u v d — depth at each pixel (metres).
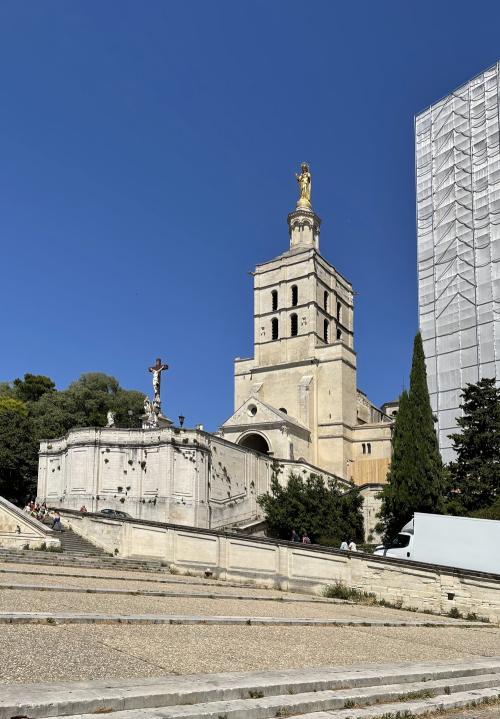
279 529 58.56
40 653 10.22
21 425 72.69
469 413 51.56
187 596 21.44
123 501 56.41
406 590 25.72
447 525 29.69
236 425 79.12
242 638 13.71
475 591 24.25
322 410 83.44
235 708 8.54
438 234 78.62
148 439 57.50
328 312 91.19
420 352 49.44
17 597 16.11
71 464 58.31
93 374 102.00
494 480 47.59
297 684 9.88
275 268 91.69
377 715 9.41
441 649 15.70
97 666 9.84
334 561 27.59
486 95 76.50
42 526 34.78
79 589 18.92
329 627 17.45
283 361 87.62
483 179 74.75
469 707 10.88
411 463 46.88
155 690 8.59
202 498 57.00
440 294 76.12
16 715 7.25
